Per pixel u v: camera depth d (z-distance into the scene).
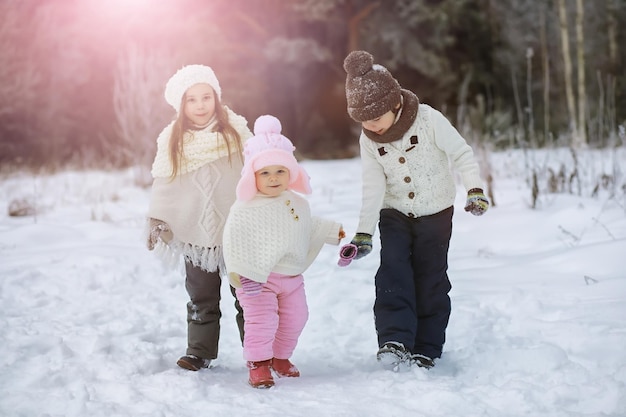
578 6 17.92
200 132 3.78
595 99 20.78
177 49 19.44
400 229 3.77
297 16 22.22
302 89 23.58
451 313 4.32
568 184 8.08
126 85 12.47
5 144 19.09
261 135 3.51
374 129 3.66
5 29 18.81
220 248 3.72
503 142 16.44
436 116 3.68
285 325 3.58
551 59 23.31
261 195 3.53
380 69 3.62
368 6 21.78
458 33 24.31
